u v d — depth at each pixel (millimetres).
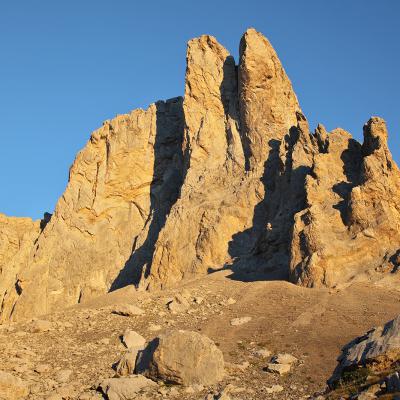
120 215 80562
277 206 63562
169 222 67500
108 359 41656
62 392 35969
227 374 37438
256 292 51438
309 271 51688
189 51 77188
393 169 56000
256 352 40719
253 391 34750
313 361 38312
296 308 47031
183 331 37500
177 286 59812
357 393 27234
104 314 50844
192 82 76000
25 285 76750
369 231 52969
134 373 38344
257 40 71875
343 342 40406
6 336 46688
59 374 39031
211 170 71125
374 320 43188
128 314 49906
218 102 75125
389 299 46500
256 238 63406
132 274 74062
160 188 79688
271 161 67750
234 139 71750
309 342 41281
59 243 79188
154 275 64812
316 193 58062
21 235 92125
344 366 33062
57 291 76500
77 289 76312
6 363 40906
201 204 67375
